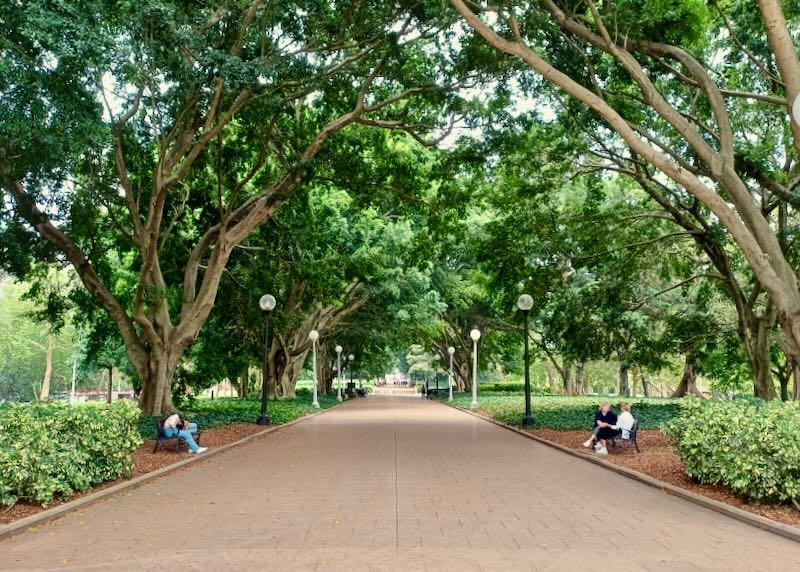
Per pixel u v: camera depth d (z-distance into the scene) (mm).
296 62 15766
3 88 11516
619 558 6102
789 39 10703
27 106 11758
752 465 8164
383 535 7004
